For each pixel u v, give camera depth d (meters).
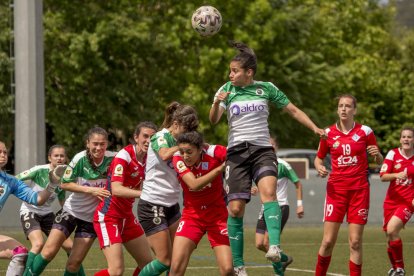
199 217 22.95
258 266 34.69
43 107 53.47
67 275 25.70
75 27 86.31
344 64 113.06
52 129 86.94
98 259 37.31
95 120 86.81
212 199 22.94
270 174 24.27
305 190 56.00
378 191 57.06
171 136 23.91
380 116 131.88
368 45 124.38
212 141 92.62
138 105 89.06
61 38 84.06
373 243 45.12
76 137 86.50
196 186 22.27
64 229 25.91
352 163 27.36
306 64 101.56
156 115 88.94
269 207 24.08
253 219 54.75
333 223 27.52
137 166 24.50
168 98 91.06
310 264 35.59
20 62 52.72
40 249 28.81
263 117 24.88
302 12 101.00
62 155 29.56
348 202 27.45
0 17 75.19
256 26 96.31
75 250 25.55
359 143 27.31
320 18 105.62
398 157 31.12
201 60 91.56
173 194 24.33
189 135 22.56
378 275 31.83
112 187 23.97
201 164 23.05
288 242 45.34
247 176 24.69
